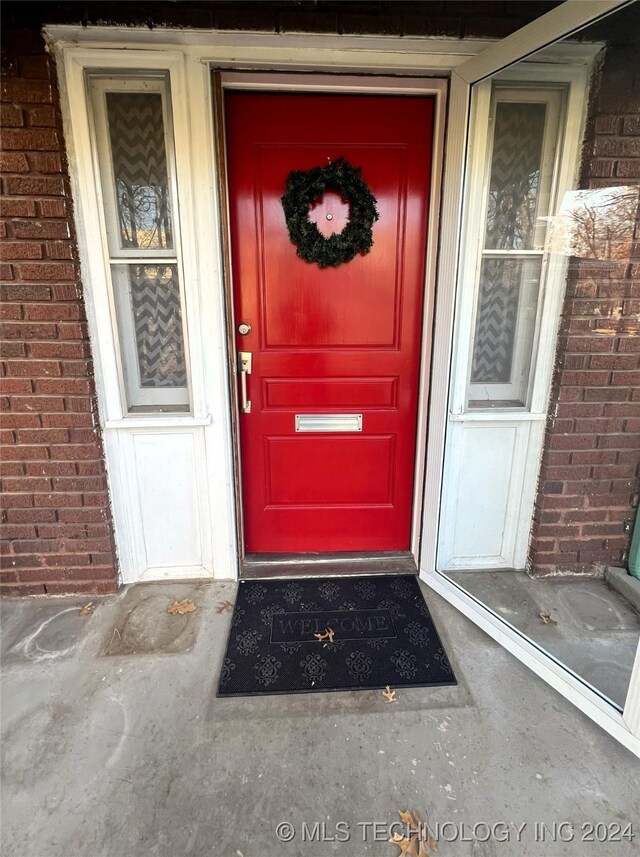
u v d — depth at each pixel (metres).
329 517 2.38
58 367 1.85
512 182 1.89
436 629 1.93
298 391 2.20
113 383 1.94
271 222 1.99
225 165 1.85
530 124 1.82
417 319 2.14
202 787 1.33
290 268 2.05
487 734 1.49
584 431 2.01
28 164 1.67
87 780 1.35
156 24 1.58
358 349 2.17
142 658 1.77
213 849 1.19
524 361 2.06
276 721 1.53
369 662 1.76
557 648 1.80
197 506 2.14
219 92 1.77
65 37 1.60
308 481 2.33
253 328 2.11
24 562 2.05
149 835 1.22
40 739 1.46
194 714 1.55
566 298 1.90
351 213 1.99
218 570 2.22
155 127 1.78
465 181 1.82
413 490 2.35
